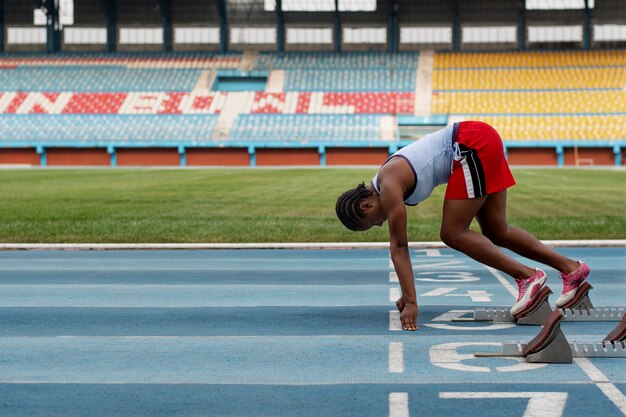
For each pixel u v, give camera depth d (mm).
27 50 62844
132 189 25953
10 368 4371
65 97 57625
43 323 5719
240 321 5730
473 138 5102
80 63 61156
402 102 56312
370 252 10609
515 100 55812
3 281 8016
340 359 4492
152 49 62688
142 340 5098
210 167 51156
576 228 12711
